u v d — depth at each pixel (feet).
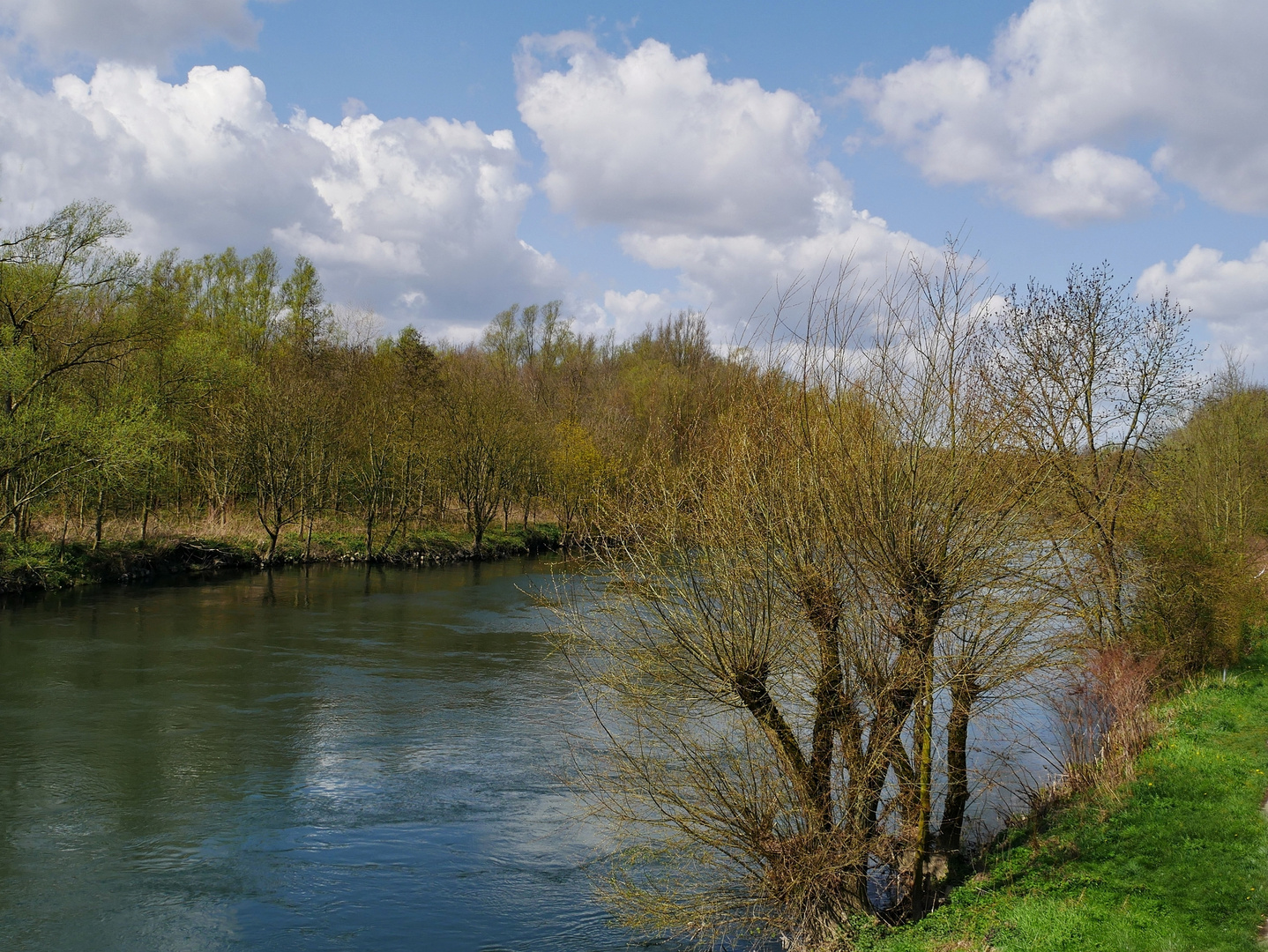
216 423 161.48
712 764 35.37
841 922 34.78
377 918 39.93
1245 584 76.18
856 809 34.12
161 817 50.03
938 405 33.01
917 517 32.50
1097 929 31.58
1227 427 115.85
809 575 32.60
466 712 71.41
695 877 40.83
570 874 44.11
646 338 240.32
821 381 34.27
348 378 199.21
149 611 109.81
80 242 120.98
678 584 33.68
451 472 192.75
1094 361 63.26
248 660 86.79
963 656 33.94
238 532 164.04
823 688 34.19
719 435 34.94
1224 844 39.01
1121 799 45.98
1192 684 69.00
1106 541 51.39
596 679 38.19
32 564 117.29
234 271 217.97
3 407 114.83
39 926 38.60
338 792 54.49
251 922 39.45
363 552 168.25
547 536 204.54
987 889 37.60
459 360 276.82
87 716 67.41
